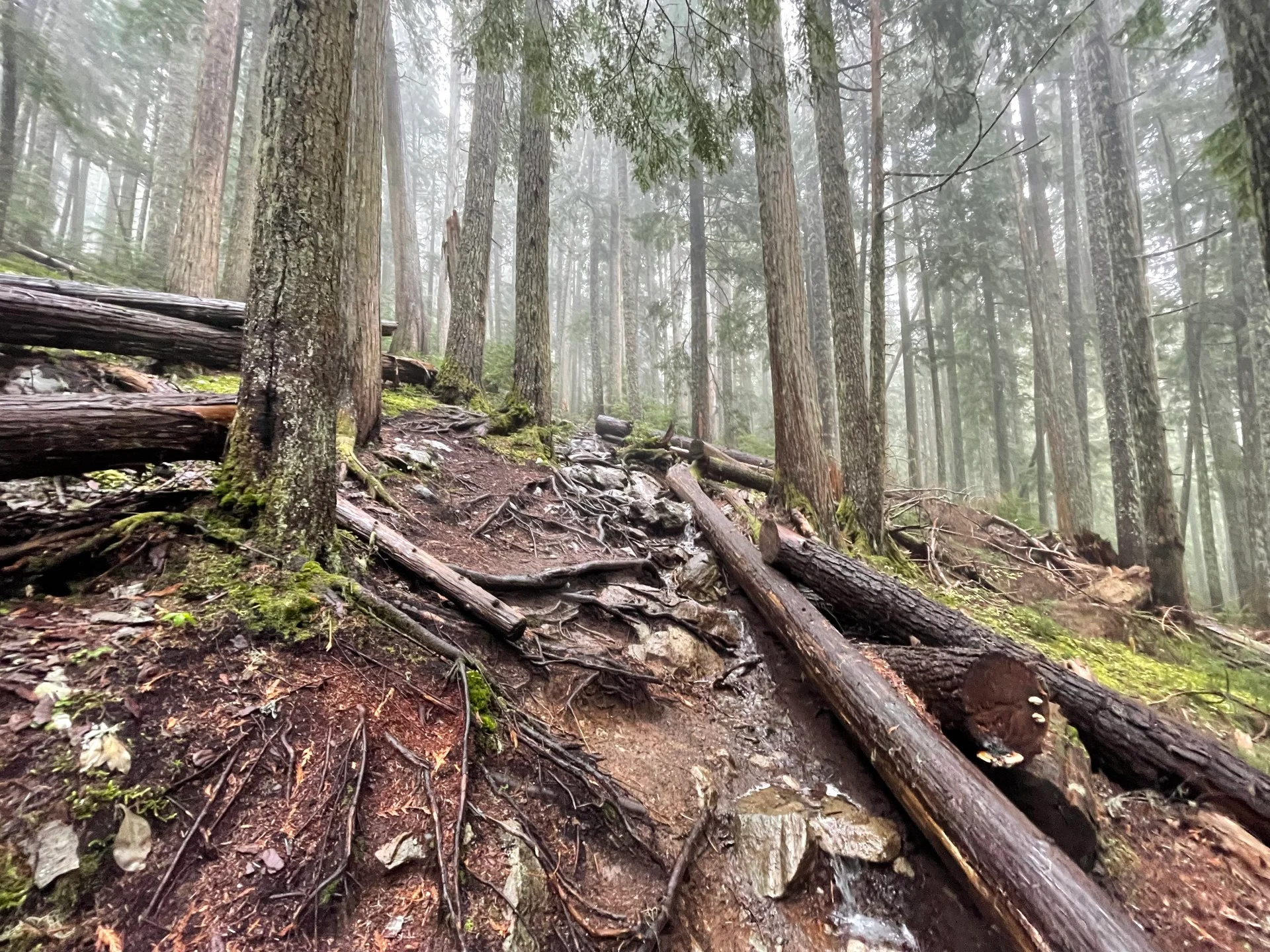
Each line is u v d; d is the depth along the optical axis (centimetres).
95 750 183
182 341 526
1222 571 2848
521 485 638
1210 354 1745
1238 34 429
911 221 1897
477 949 187
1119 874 275
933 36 948
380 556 347
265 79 296
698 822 287
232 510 286
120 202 2073
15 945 145
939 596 652
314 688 238
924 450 3078
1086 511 1380
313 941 174
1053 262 1600
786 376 696
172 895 168
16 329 429
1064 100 1647
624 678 372
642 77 497
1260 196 420
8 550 242
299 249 297
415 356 1275
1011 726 287
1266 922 256
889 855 284
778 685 428
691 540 647
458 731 253
